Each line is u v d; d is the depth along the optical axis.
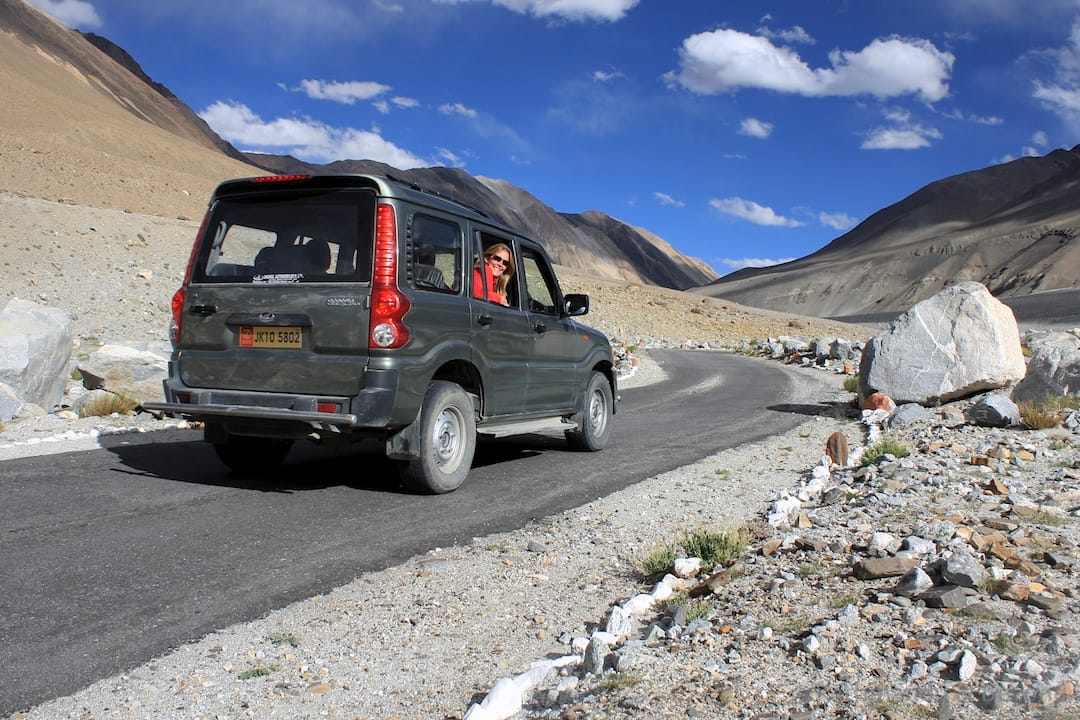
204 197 81.56
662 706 3.12
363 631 4.12
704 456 9.20
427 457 6.78
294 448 9.09
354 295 6.36
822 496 6.87
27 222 34.72
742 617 4.04
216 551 5.25
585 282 69.19
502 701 3.23
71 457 8.07
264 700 3.39
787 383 19.39
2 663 3.61
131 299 28.88
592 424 9.46
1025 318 105.25
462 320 7.09
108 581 4.66
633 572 5.13
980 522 5.69
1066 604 4.00
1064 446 8.82
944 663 3.35
